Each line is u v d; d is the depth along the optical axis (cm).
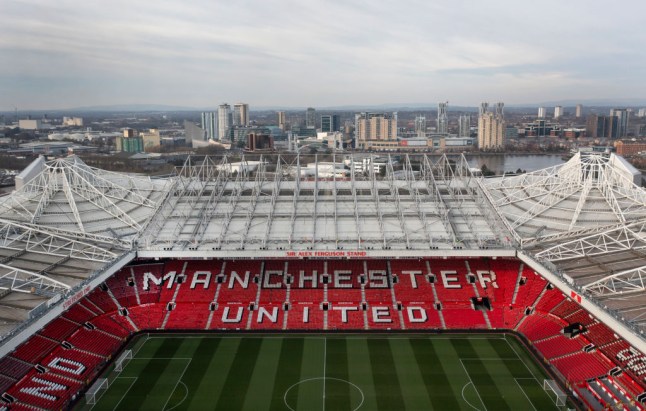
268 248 9969
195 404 7912
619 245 9756
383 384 8450
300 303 10575
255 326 10150
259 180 12538
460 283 10919
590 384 8188
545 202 11806
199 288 10875
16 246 10144
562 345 9188
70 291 8119
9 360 8244
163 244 10194
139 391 8244
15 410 7438
